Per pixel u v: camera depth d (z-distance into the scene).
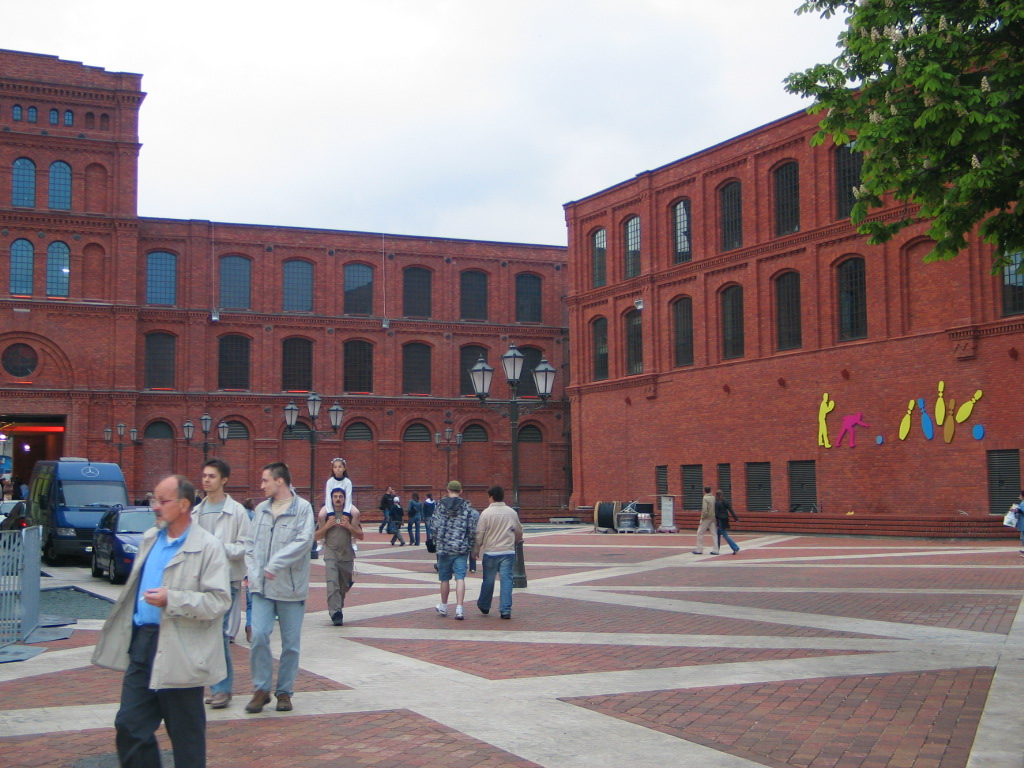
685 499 46.00
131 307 51.97
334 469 15.19
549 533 42.56
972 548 28.88
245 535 10.17
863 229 13.55
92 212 51.84
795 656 11.73
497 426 61.38
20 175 50.75
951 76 11.46
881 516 34.72
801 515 37.66
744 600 17.30
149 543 6.82
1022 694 9.61
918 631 13.51
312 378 58.12
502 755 7.80
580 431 52.97
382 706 9.52
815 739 8.20
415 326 60.25
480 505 60.62
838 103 13.41
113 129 52.56
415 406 59.59
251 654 9.44
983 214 12.59
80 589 21.73
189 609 6.32
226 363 56.50
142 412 53.66
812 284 39.97
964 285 34.22
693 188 46.22
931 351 35.28
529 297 63.25
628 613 15.80
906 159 12.73
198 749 6.47
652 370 47.84
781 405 41.09
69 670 11.70
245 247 57.16
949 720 8.71
